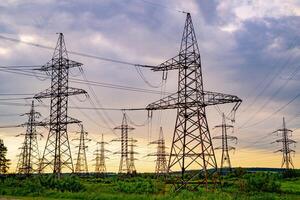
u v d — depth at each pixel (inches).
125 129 4623.5
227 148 4680.1
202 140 2247.8
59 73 2839.6
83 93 2751.0
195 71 2333.9
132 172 4813.0
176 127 2285.9
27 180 2800.2
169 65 2380.7
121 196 2085.4
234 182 3230.8
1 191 2476.6
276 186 2901.1
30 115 3996.1
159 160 4697.3
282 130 5354.3
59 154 2790.4
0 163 5674.2
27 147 4072.3
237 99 2257.6
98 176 5388.8
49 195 2320.4
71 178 2706.7
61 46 2864.2
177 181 2367.1
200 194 2081.7
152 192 2524.6
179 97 2309.3
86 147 4943.4
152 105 2359.7
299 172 5216.5
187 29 2393.0
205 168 2215.8
